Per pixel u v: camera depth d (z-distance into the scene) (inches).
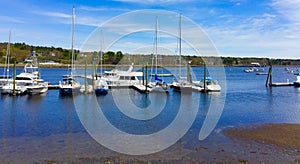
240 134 660.1
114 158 485.4
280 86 2015.3
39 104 1146.0
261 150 536.1
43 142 580.7
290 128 727.7
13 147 544.4
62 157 488.4
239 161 475.5
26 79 1478.8
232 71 4552.2
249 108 1091.9
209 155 505.0
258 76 3371.1
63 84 1512.1
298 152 525.0
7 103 1163.3
